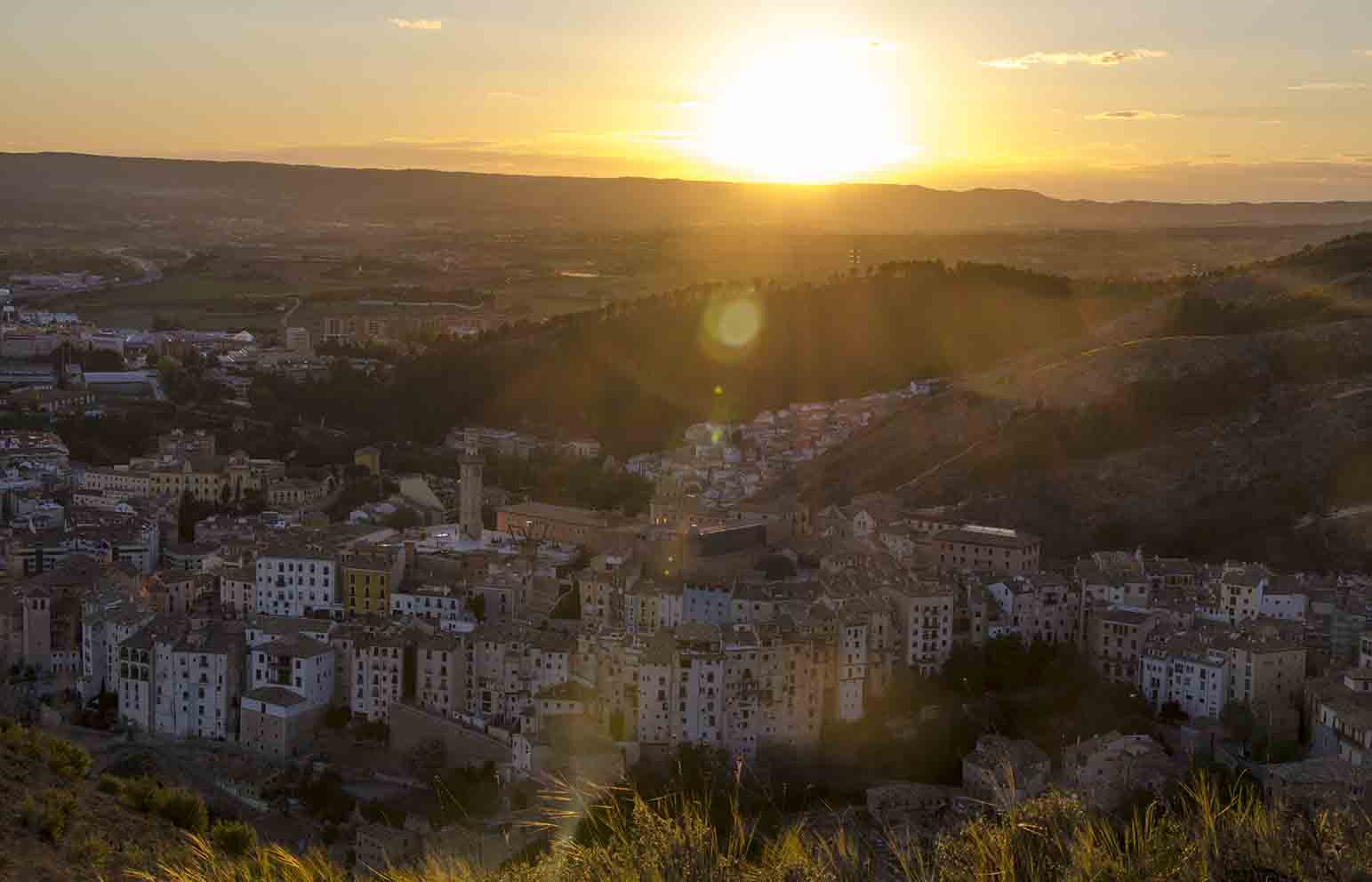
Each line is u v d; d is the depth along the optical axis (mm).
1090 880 54469
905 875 58125
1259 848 55344
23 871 102188
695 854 60750
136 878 104312
